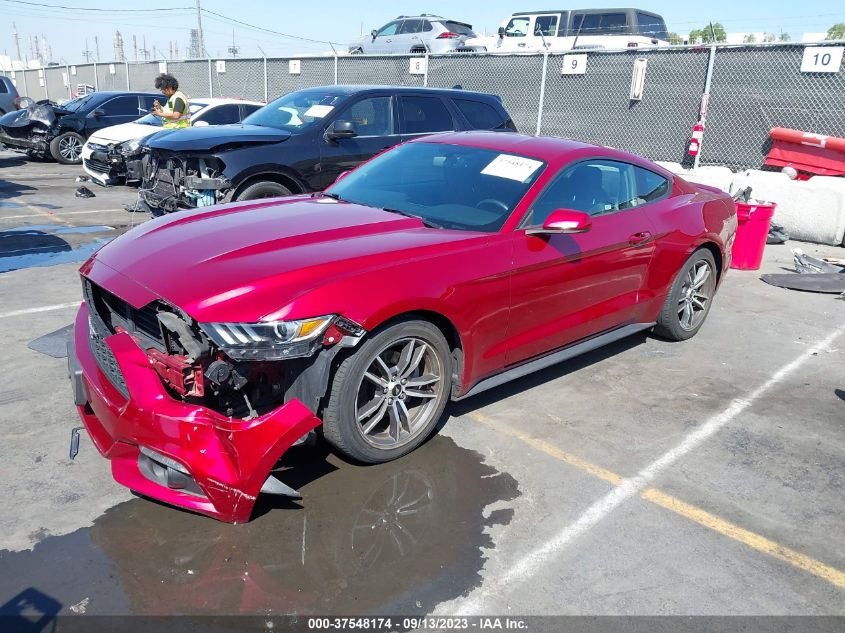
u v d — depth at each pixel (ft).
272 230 11.23
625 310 15.08
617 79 39.68
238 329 8.84
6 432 11.45
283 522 9.53
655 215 15.34
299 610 7.97
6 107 65.51
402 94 25.98
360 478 10.68
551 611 8.18
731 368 15.83
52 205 32.40
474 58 45.80
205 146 21.97
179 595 8.11
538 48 59.41
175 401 8.91
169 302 9.13
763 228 24.31
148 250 10.65
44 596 8.01
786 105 33.96
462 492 10.48
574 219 11.72
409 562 8.87
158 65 72.59
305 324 9.12
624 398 14.01
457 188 13.42
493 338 12.02
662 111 38.24
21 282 19.60
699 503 10.52
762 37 51.24
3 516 9.37
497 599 8.33
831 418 13.50
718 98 35.99
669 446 12.17
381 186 14.29
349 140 24.48
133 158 27.09
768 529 9.98
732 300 21.15
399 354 10.93
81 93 92.02
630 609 8.29
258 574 8.52
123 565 8.57
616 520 10.01
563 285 13.05
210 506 8.82
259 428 8.83
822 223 29.07
